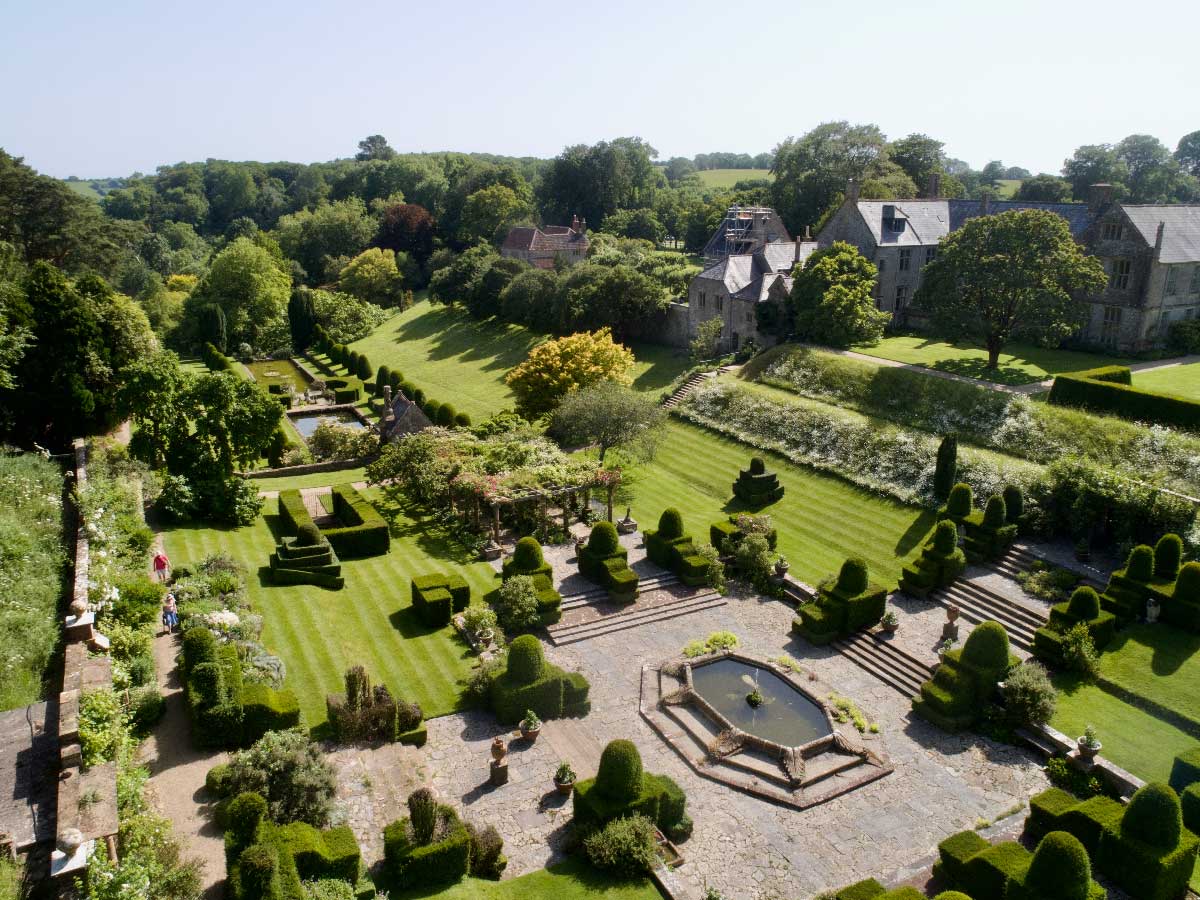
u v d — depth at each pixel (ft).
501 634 112.57
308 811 74.64
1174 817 73.20
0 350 150.71
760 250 254.27
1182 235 199.62
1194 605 109.81
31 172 290.97
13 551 103.19
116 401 148.97
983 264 178.50
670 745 96.48
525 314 305.12
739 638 119.96
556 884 73.15
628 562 137.28
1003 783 91.50
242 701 85.46
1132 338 197.16
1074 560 130.82
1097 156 431.02
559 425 180.14
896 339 230.07
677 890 72.74
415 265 439.63
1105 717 99.55
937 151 379.55
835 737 96.07
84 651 87.45
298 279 462.60
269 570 127.03
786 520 157.58
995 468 149.89
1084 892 67.15
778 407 193.26
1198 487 130.31
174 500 140.26
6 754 71.51
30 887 58.34
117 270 322.55
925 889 76.28
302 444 203.62
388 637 113.19
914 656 111.86
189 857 69.36
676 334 267.18
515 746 93.97
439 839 73.20
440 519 156.56
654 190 506.07
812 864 79.41
